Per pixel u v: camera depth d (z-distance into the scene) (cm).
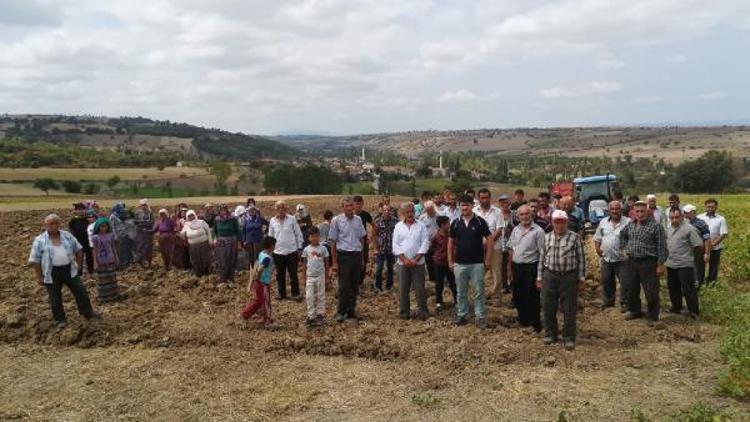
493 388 744
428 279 1409
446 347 883
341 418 674
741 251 1462
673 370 785
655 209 1212
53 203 4019
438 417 669
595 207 2381
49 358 899
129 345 950
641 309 1056
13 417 698
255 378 799
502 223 1179
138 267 1558
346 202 1041
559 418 632
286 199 4400
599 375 775
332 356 881
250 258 1366
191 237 1414
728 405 673
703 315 1031
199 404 720
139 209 1585
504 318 1025
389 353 870
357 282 1060
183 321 1062
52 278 1010
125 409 712
